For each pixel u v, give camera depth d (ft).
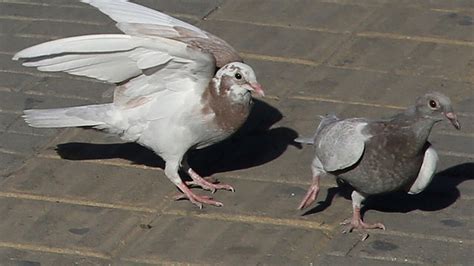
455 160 25.22
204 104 23.59
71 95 28.14
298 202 23.89
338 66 29.22
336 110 27.27
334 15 31.73
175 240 22.67
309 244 22.44
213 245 22.47
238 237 22.71
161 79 23.75
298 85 28.43
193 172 24.68
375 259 21.90
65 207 23.86
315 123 26.81
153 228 23.11
